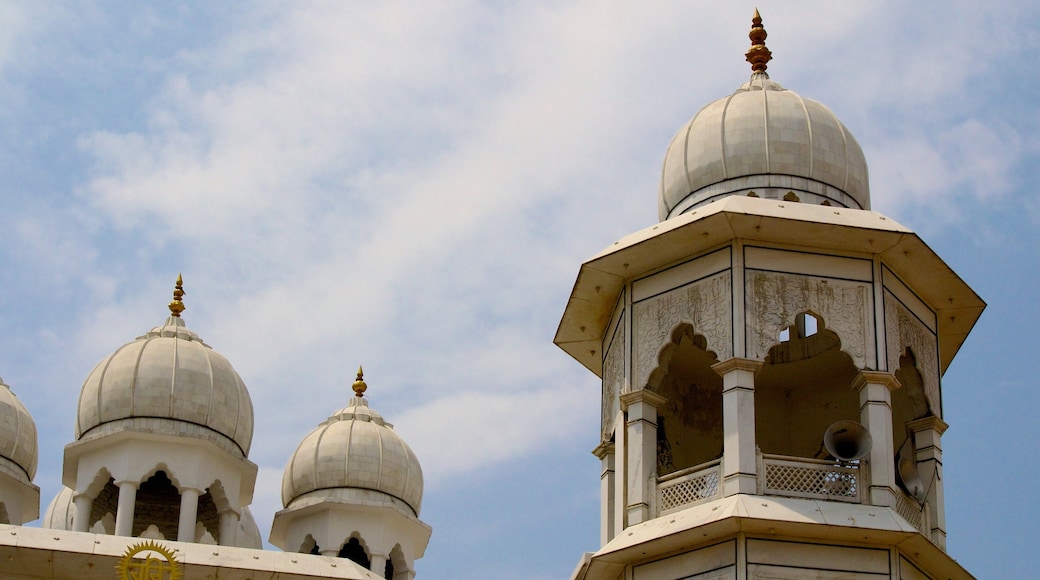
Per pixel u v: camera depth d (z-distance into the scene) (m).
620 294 30.92
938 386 30.44
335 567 30.27
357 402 40.94
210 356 36.59
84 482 34.97
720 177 31.14
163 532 36.44
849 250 29.59
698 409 32.19
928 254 29.58
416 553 39.72
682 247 29.73
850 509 27.58
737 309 28.78
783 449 32.38
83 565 29.27
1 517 37.06
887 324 29.36
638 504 28.67
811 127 31.25
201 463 35.16
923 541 27.34
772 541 27.23
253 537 40.66
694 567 27.56
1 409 37.75
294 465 39.53
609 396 30.98
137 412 35.41
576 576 28.88
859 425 28.59
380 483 39.12
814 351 32.44
